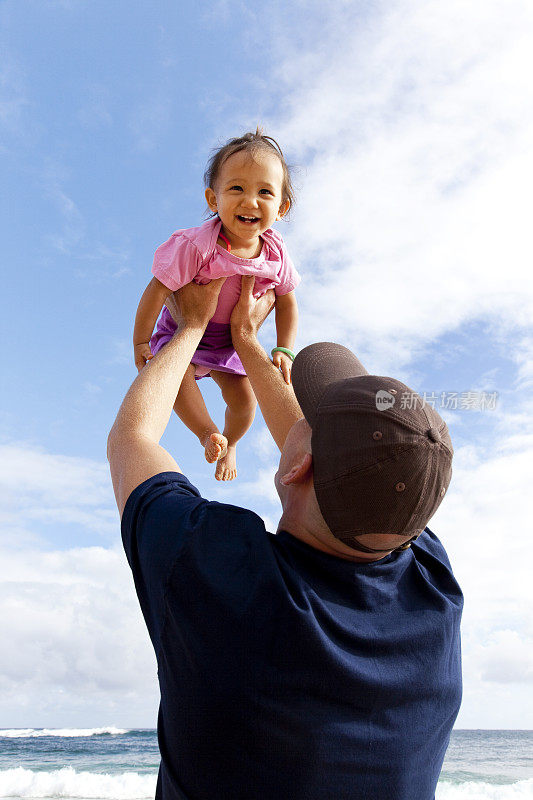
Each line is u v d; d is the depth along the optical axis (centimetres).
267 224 284
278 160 290
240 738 103
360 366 139
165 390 166
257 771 103
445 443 113
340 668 106
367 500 110
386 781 109
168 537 114
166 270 261
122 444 148
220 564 111
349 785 106
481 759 2750
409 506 111
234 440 319
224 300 281
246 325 259
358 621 114
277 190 287
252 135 295
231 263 267
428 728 115
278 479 134
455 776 2217
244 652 105
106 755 2884
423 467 109
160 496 124
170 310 269
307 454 121
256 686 104
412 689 113
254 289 279
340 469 111
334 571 116
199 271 265
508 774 2242
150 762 2577
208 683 105
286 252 300
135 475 135
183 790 107
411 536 117
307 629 106
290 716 104
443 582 132
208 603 108
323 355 138
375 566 119
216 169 293
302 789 103
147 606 119
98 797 2075
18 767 2453
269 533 122
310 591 111
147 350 272
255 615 106
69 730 3716
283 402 217
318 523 118
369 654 112
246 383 313
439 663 118
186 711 107
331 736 105
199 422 286
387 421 111
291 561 116
